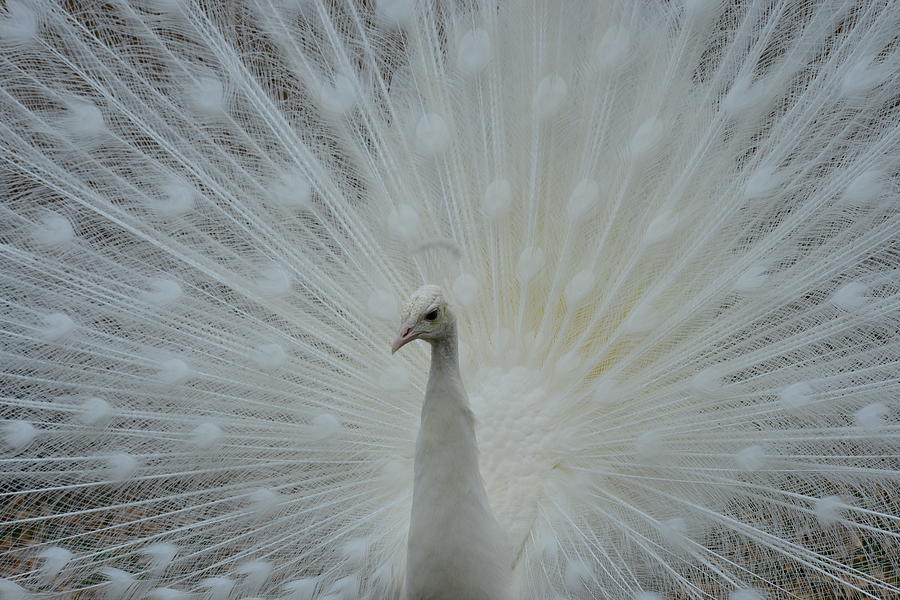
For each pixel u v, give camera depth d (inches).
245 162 174.7
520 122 177.9
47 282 165.5
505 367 173.3
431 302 131.4
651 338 167.5
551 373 171.0
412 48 180.7
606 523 155.9
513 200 178.1
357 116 179.0
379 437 169.5
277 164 175.8
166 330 165.6
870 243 162.1
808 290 163.3
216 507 161.0
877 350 158.7
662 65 175.0
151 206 168.7
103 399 160.9
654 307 168.6
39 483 161.8
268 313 169.8
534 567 150.5
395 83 181.8
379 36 181.0
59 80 173.5
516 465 163.8
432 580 141.9
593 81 174.9
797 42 171.5
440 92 179.8
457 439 138.8
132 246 168.6
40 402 159.8
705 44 175.0
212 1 178.2
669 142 172.7
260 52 179.9
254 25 179.8
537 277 175.9
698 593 146.7
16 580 155.3
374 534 157.6
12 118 168.9
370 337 172.6
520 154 177.9
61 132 169.3
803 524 153.6
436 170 177.2
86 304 164.7
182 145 173.3
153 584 153.3
